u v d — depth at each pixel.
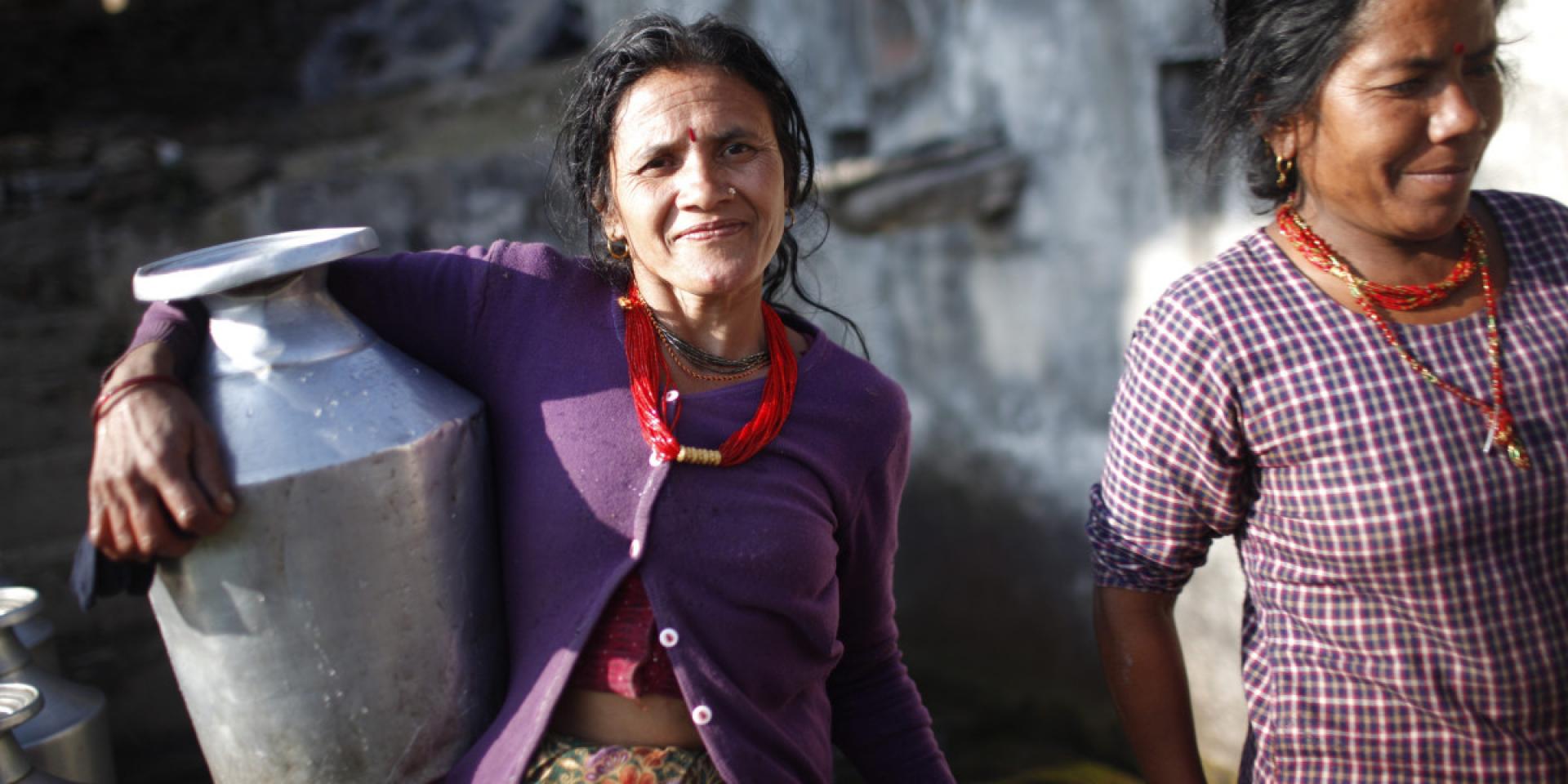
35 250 5.57
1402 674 1.37
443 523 1.42
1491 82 1.33
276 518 1.31
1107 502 1.58
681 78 1.47
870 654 1.74
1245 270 1.44
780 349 1.58
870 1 4.93
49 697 1.75
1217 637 3.79
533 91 7.39
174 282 1.33
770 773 1.45
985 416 4.66
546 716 1.41
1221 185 3.60
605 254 1.62
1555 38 2.67
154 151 6.23
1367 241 1.40
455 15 8.64
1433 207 1.32
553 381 1.52
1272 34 1.38
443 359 1.57
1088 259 4.13
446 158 6.01
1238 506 1.48
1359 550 1.36
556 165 1.68
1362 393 1.35
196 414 1.31
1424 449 1.33
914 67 4.82
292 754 1.39
